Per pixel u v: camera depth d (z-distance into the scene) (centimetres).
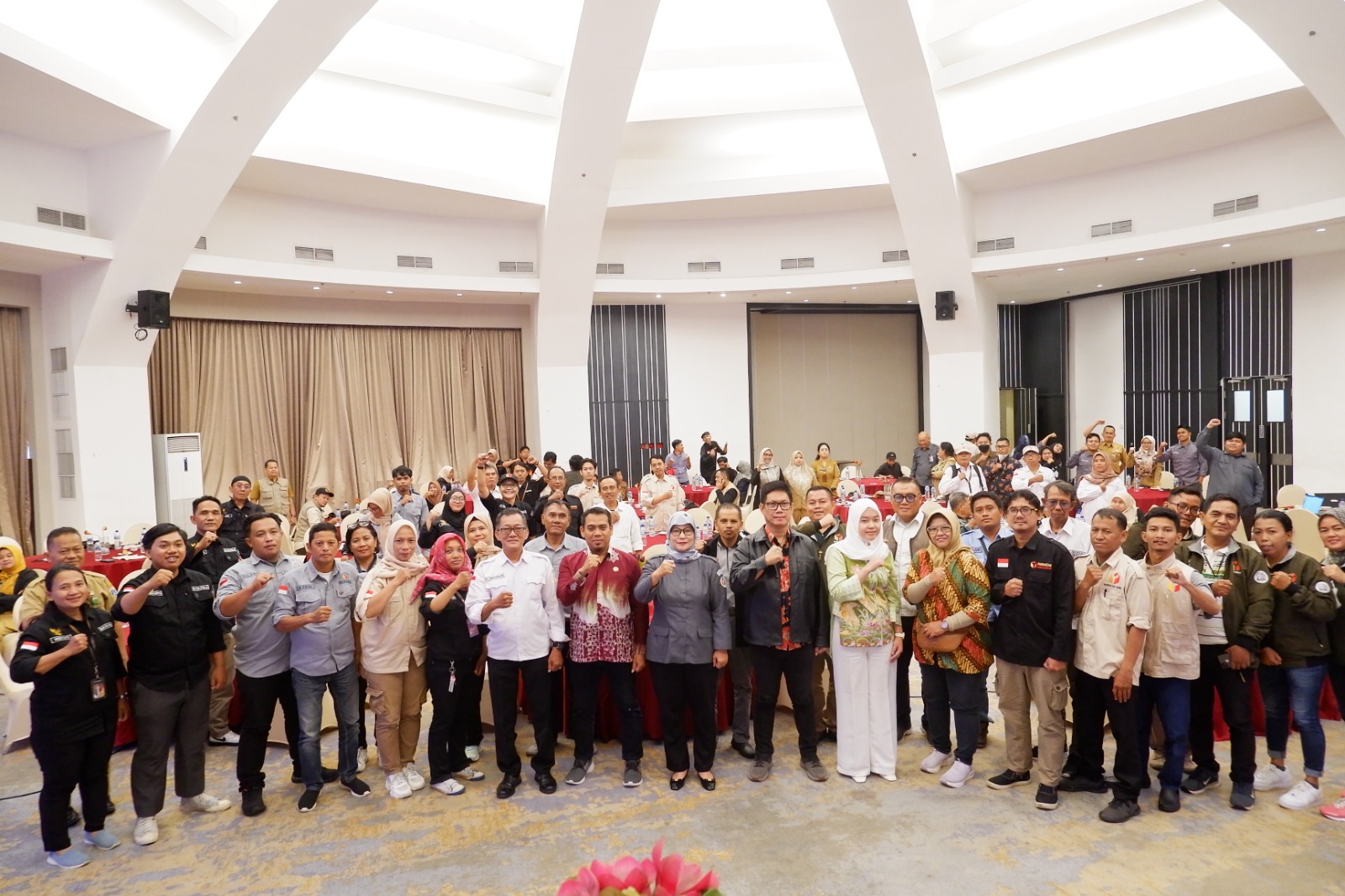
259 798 354
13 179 778
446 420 1281
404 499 654
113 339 852
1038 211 1128
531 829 332
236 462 1098
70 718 309
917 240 1119
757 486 952
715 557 405
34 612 400
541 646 367
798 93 1076
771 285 1250
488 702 461
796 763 397
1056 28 920
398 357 1243
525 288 1170
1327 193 891
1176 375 1245
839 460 1616
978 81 1013
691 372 1392
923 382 1636
